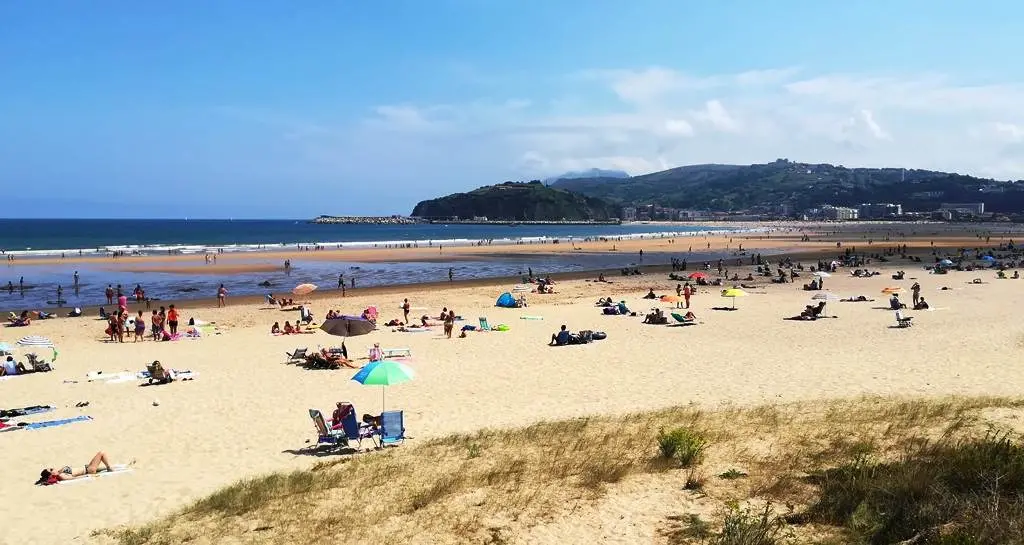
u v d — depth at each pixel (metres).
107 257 82.19
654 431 14.47
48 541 10.20
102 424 16.73
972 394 17.69
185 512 11.02
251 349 27.08
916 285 35.72
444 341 28.39
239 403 18.70
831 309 36.00
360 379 15.20
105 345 28.50
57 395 19.69
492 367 23.22
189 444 15.16
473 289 50.47
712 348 26.03
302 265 73.88
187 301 44.53
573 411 17.53
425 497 10.88
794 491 10.23
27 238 153.12
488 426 16.27
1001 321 30.31
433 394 19.67
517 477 11.70
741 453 12.39
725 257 90.94
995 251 96.56
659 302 40.59
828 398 17.91
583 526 9.48
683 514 9.67
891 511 8.81
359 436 14.76
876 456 11.58
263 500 11.24
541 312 37.31
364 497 11.16
